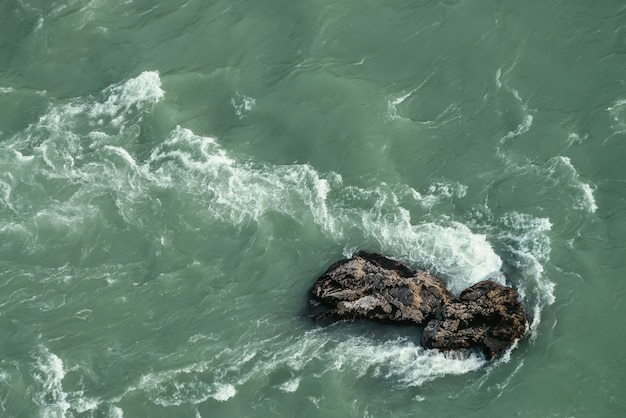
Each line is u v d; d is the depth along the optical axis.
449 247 64.88
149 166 70.81
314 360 60.81
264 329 62.59
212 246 66.69
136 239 67.19
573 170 67.62
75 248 67.00
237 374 60.69
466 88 73.06
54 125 73.38
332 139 71.31
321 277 63.62
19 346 62.72
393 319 61.22
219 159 70.75
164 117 73.38
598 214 65.50
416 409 58.41
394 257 64.88
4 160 71.25
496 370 59.22
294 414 58.81
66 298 64.94
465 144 70.12
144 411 59.47
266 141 71.75
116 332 63.12
